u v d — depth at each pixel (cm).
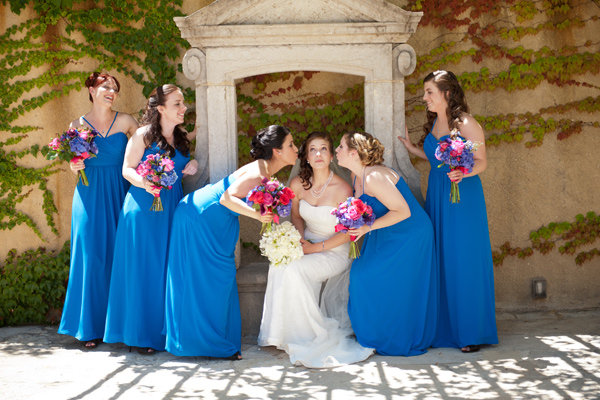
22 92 538
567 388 349
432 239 434
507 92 539
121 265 441
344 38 468
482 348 433
